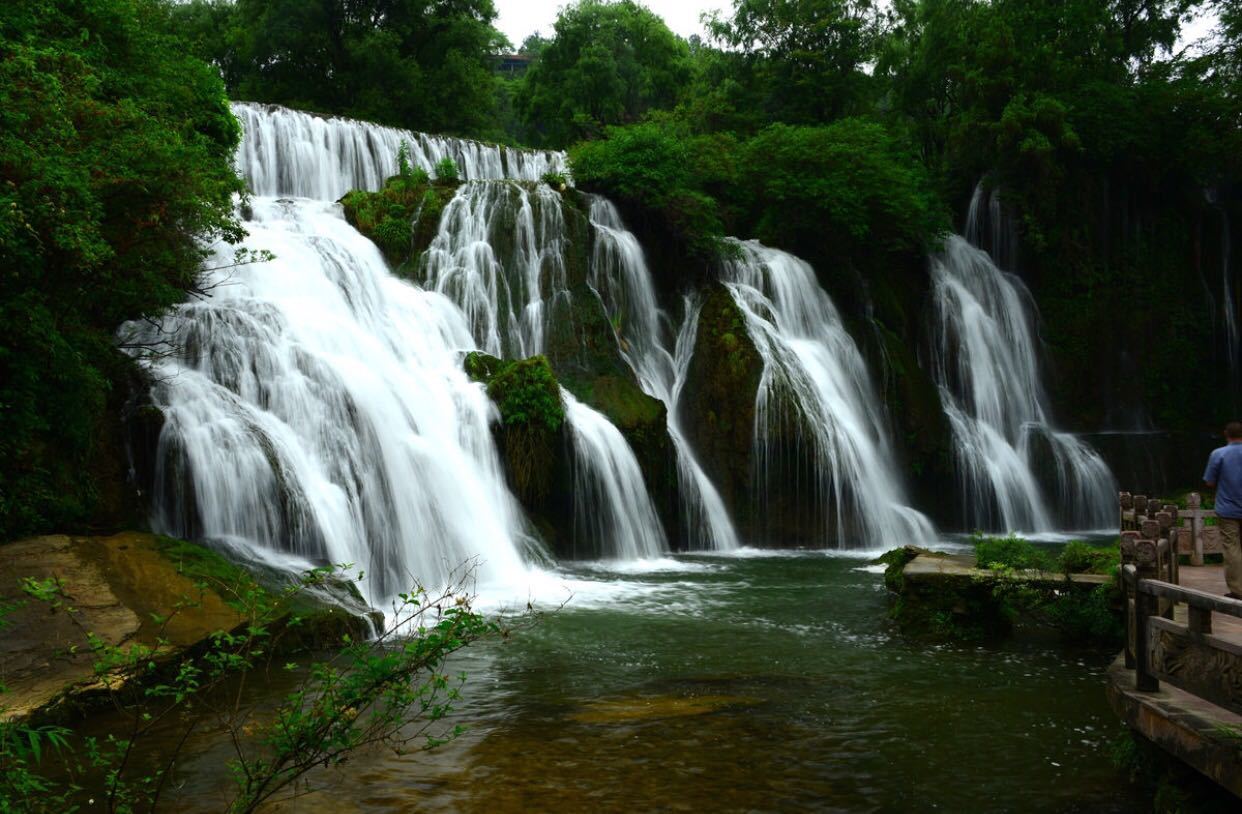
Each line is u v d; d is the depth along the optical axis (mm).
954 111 44656
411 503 17156
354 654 5402
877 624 13516
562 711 9234
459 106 53125
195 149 13641
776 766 7816
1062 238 40000
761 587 16875
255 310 18500
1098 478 33250
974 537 15844
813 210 33125
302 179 30672
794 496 24734
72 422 12227
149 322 16328
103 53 15805
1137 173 41406
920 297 35219
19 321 10945
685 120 43750
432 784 7312
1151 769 7430
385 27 52500
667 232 29172
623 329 26578
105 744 8016
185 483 14000
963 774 7688
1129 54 46625
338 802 6949
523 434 20078
